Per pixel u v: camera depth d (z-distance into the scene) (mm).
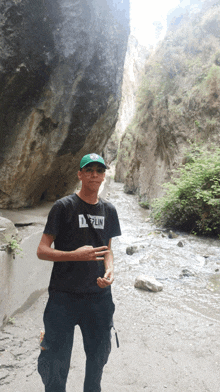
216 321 3311
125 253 5746
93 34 4656
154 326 3217
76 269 1641
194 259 5234
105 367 2486
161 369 2484
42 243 1655
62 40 4172
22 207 5039
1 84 3834
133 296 3979
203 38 9117
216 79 7836
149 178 10734
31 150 4543
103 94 5156
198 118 8109
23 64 3830
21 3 3576
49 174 5238
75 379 2320
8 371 2316
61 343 1605
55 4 3945
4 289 2801
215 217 6250
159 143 9969
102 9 4824
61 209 1669
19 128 4277
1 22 3557
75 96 4633
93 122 5184
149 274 4699
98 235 1728
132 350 2758
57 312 1615
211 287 4176
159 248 5855
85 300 1642
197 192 6586
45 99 4297
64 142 4926
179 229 7059
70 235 1673
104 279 1620
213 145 7512
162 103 9484
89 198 1738
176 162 8531
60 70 4301
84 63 4566
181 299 3871
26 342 2709
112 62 5285
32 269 3582
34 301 3590
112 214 1846
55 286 1650
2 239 2844
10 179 4543
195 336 3014
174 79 9414
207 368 2506
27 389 2154
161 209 7391
